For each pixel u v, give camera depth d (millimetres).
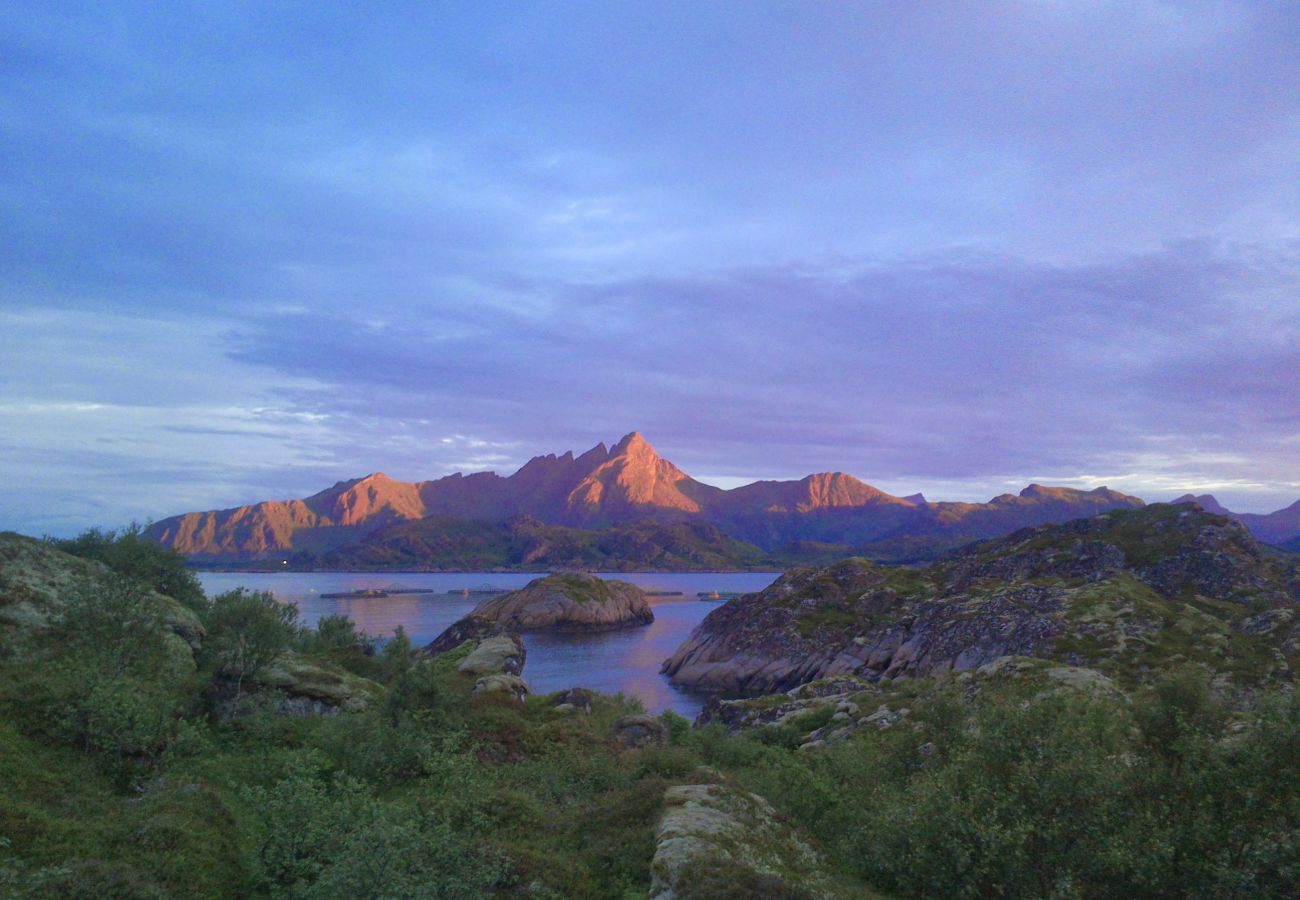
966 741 19344
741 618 102312
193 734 20906
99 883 12062
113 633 27016
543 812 19828
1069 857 14844
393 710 28203
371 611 193500
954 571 103375
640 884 15578
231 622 30953
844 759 23609
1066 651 59969
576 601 173000
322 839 14875
